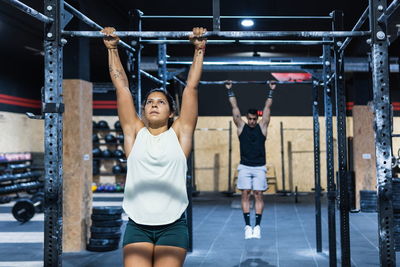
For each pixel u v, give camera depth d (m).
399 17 4.13
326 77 3.54
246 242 4.71
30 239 5.10
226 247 4.46
